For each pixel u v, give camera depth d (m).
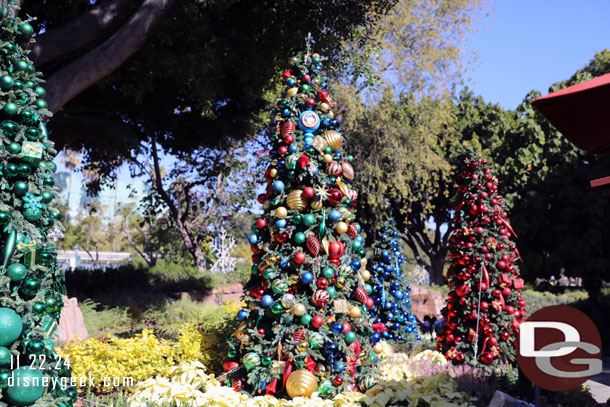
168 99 13.63
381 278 9.57
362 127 19.41
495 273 8.39
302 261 5.50
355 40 13.62
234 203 20.78
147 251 35.50
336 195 5.74
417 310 19.94
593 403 5.79
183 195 21.06
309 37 6.40
